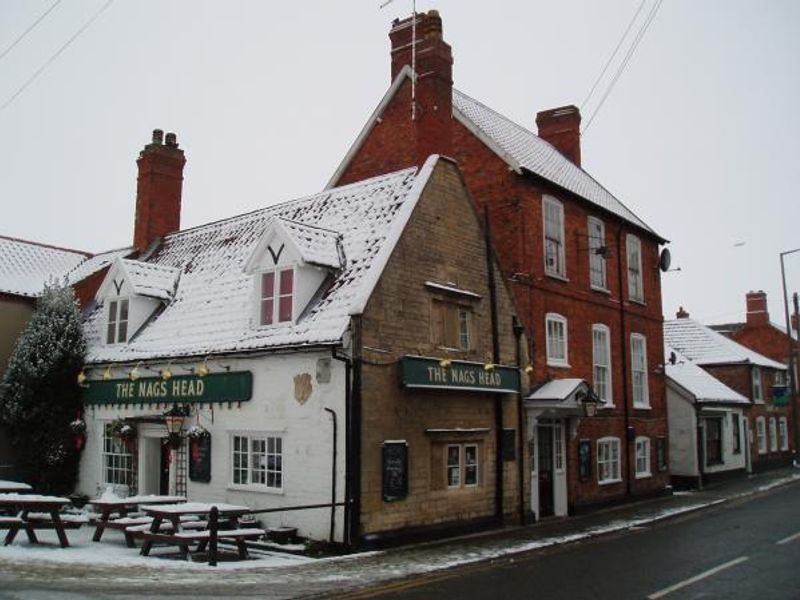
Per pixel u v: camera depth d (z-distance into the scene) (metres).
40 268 25.56
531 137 26.59
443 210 17.58
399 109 23.36
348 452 14.42
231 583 10.95
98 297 21.41
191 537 12.53
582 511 21.47
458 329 17.58
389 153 23.38
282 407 15.68
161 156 25.91
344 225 18.25
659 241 28.27
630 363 25.33
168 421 17.19
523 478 18.98
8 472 21.20
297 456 15.26
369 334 15.01
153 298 20.73
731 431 34.72
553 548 15.14
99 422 20.23
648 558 13.72
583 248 23.38
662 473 26.50
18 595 9.55
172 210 26.02
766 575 11.83
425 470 16.05
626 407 24.56
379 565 12.79
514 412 19.06
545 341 20.81
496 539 16.12
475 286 18.23
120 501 14.61
